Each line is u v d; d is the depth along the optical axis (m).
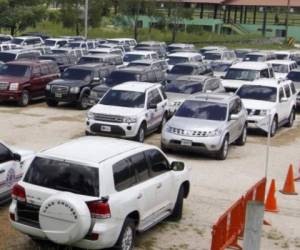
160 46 53.81
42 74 27.78
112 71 27.80
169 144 17.80
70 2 72.62
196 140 17.47
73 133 20.86
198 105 18.83
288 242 11.10
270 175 16.31
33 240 9.89
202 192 14.14
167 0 75.25
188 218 12.09
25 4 64.56
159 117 21.25
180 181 11.51
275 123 22.73
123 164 9.55
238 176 15.94
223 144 17.80
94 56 35.34
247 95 23.17
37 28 75.50
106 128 19.09
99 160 9.20
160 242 10.62
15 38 50.62
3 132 20.52
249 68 30.16
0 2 61.03
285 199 14.03
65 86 26.22
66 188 9.02
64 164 9.20
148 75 27.36
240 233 10.62
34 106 26.89
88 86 26.80
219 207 12.99
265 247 10.77
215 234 8.73
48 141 19.30
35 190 9.11
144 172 10.15
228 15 88.81
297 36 89.25
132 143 10.59
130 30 76.19
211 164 17.25
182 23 79.25
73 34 75.12
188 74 31.20
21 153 12.47
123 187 9.40
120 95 20.17
